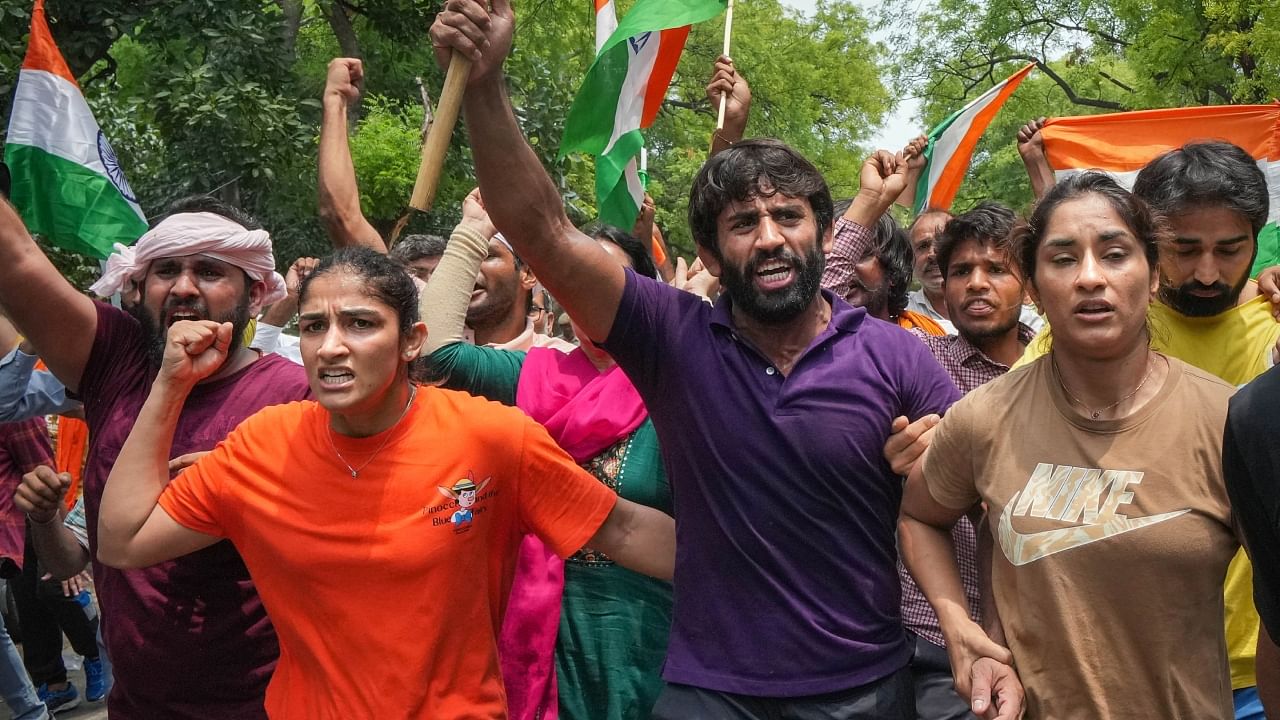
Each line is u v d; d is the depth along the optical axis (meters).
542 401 3.49
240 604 3.00
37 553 4.10
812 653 2.71
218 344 2.91
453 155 15.41
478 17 2.55
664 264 5.95
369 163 14.05
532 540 3.50
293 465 2.71
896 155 4.05
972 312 4.02
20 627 6.53
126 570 3.02
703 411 2.78
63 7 11.35
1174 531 2.35
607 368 3.56
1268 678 2.44
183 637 2.98
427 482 2.69
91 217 5.03
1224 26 15.73
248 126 13.18
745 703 2.74
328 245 14.92
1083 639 2.40
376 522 2.66
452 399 2.81
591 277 2.80
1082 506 2.41
